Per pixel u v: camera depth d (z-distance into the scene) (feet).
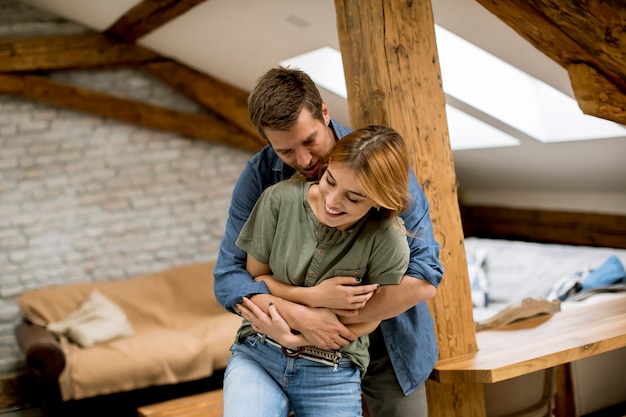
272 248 6.52
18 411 17.52
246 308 6.61
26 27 18.53
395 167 5.72
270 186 6.66
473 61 14.84
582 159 15.35
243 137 20.30
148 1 14.93
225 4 13.91
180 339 16.34
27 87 18.42
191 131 19.88
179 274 19.11
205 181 20.39
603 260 15.30
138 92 19.69
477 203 21.16
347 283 6.26
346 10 8.22
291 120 6.07
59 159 18.99
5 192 18.52
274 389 6.53
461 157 18.61
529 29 8.91
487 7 9.05
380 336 7.53
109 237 19.47
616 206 16.42
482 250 17.95
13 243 18.54
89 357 15.56
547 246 16.96
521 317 10.00
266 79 6.24
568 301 13.24
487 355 8.24
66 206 19.06
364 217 6.28
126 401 16.90
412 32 8.09
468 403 8.62
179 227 20.15
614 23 8.04
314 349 6.50
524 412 9.76
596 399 11.93
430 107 8.20
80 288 18.15
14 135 18.61
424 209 6.92
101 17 17.48
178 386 17.31
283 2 12.85
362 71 8.05
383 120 7.93
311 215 6.32
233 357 6.95
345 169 5.67
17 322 18.45
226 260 6.99
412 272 6.51
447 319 8.36
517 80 14.94
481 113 15.10
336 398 6.49
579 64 8.82
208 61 18.20
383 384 7.63
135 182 19.72
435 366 8.03
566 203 17.80
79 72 19.15
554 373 10.08
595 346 8.21
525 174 17.88
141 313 18.30
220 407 12.12
